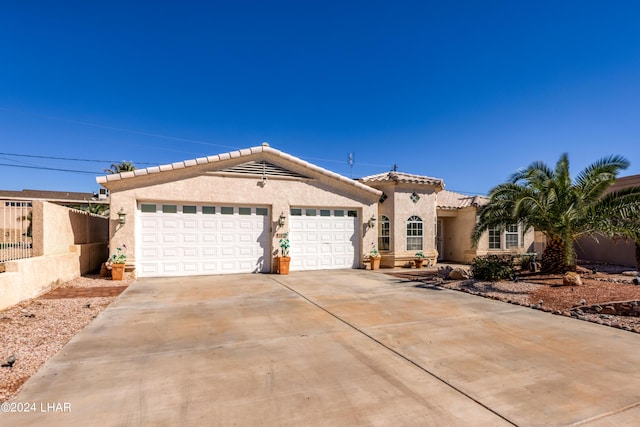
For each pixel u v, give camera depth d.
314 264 15.05
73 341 5.65
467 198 21.55
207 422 3.40
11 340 5.54
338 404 3.75
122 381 4.25
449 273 12.69
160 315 7.36
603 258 17.20
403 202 17.12
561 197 11.40
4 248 8.96
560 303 8.20
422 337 5.98
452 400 3.85
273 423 3.39
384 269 15.92
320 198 14.95
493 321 6.98
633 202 10.59
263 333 6.18
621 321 6.89
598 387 4.16
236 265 13.72
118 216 12.09
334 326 6.62
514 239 19.78
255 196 13.90
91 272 13.57
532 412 3.61
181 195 12.91
